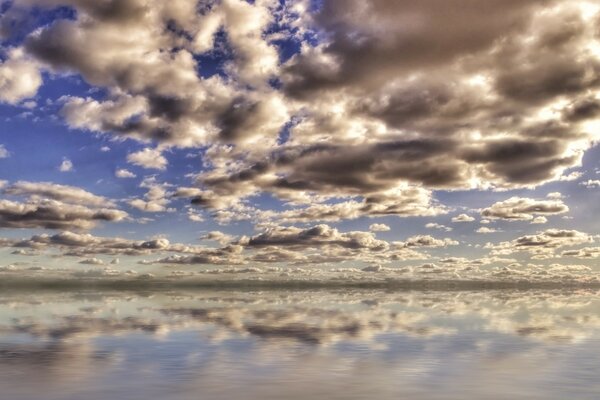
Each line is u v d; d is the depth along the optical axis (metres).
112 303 46.72
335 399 10.38
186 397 10.48
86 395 10.61
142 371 13.13
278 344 18.16
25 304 44.78
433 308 38.97
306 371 13.22
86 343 18.39
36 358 15.10
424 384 11.73
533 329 23.16
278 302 49.56
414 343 18.45
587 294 75.38
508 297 62.31
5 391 10.95
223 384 11.66
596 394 10.74
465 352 16.33
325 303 47.25
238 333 21.53
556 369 13.48
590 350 16.69
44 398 10.39
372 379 12.21
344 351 16.58
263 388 11.27
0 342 18.69
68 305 43.22
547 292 86.56
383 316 30.95
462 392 10.96
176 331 22.31
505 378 12.34
